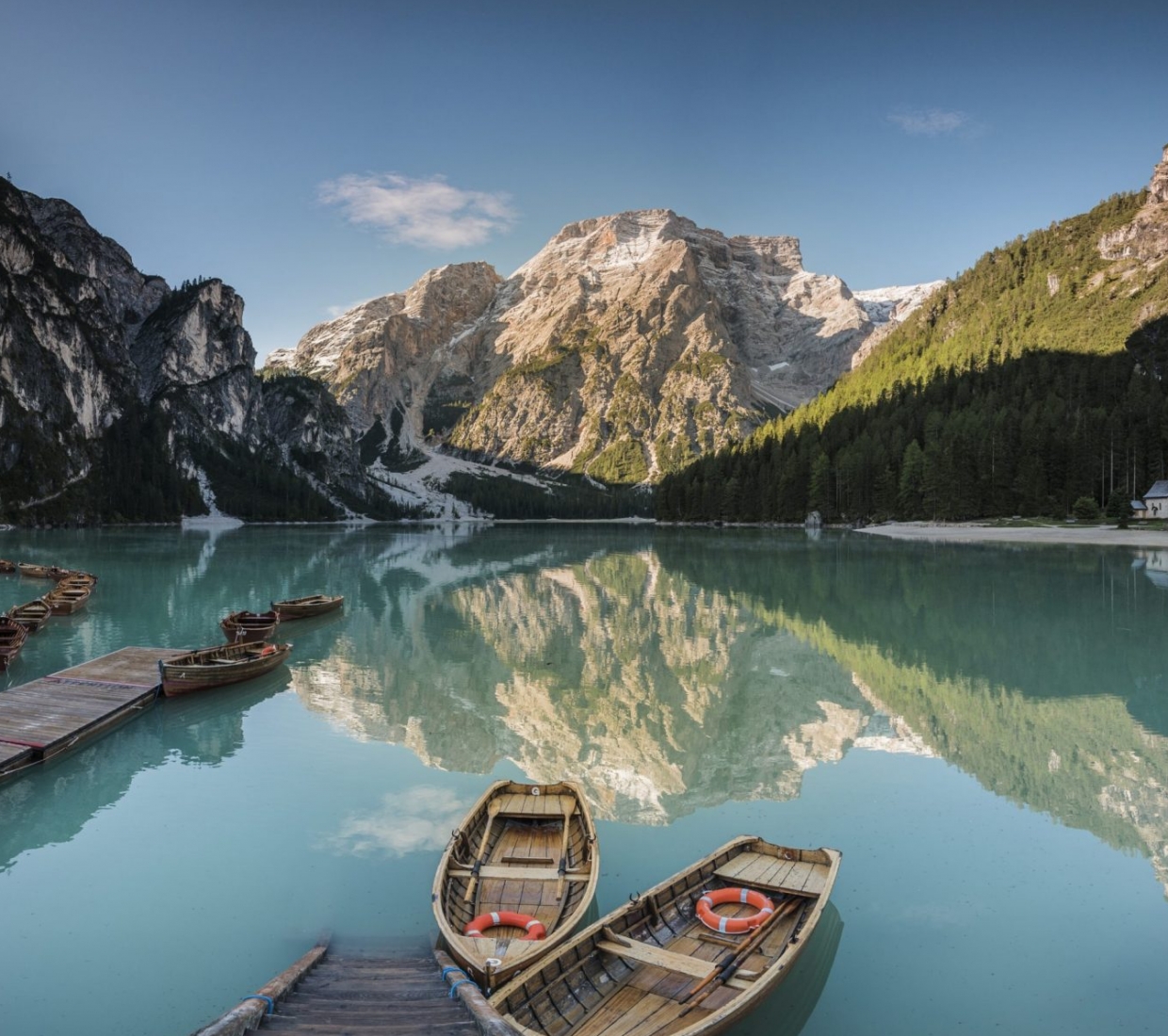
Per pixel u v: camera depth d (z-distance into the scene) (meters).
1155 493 140.75
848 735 26.61
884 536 138.50
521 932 13.09
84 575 69.88
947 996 12.87
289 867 17.30
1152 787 21.70
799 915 13.39
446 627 48.12
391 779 22.75
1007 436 158.00
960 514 155.75
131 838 18.80
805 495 196.88
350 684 33.97
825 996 12.84
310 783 22.42
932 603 55.50
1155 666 36.16
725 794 21.36
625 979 11.77
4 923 15.10
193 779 22.73
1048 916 15.16
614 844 18.23
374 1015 10.46
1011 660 37.47
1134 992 12.94
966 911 15.39
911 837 18.55
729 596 60.69
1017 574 73.12
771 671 35.91
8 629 40.75
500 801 18.28
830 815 19.88
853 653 39.47
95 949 14.23
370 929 14.80
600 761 24.22
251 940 14.51
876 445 179.12
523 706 30.42
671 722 28.23
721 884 14.57
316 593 64.94
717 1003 11.17
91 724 26.38
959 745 25.34
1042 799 20.78
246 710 29.83
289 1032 9.90
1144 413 156.50
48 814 20.27
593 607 56.00
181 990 13.09
